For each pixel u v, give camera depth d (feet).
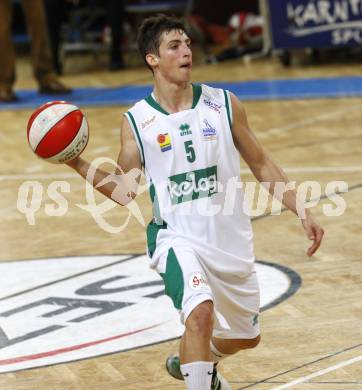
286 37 115.03
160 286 47.70
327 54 125.80
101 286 48.26
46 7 121.60
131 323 43.01
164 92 33.32
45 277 50.19
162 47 32.91
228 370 37.35
